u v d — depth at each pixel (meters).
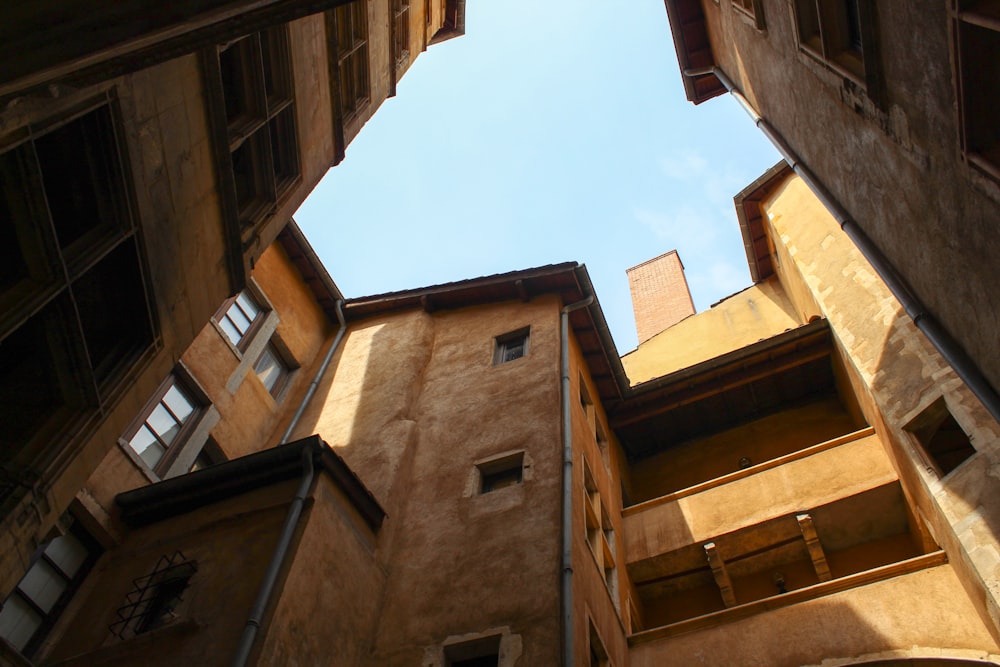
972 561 10.27
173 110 8.13
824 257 17.88
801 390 17.66
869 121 8.12
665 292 27.92
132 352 7.96
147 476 13.01
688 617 14.16
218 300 9.31
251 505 11.33
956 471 11.38
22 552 6.52
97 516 11.67
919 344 13.57
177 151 8.23
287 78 10.93
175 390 14.44
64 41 4.58
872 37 7.44
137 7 4.66
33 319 6.88
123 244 7.58
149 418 13.56
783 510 13.79
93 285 7.92
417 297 19.33
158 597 10.66
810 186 10.27
